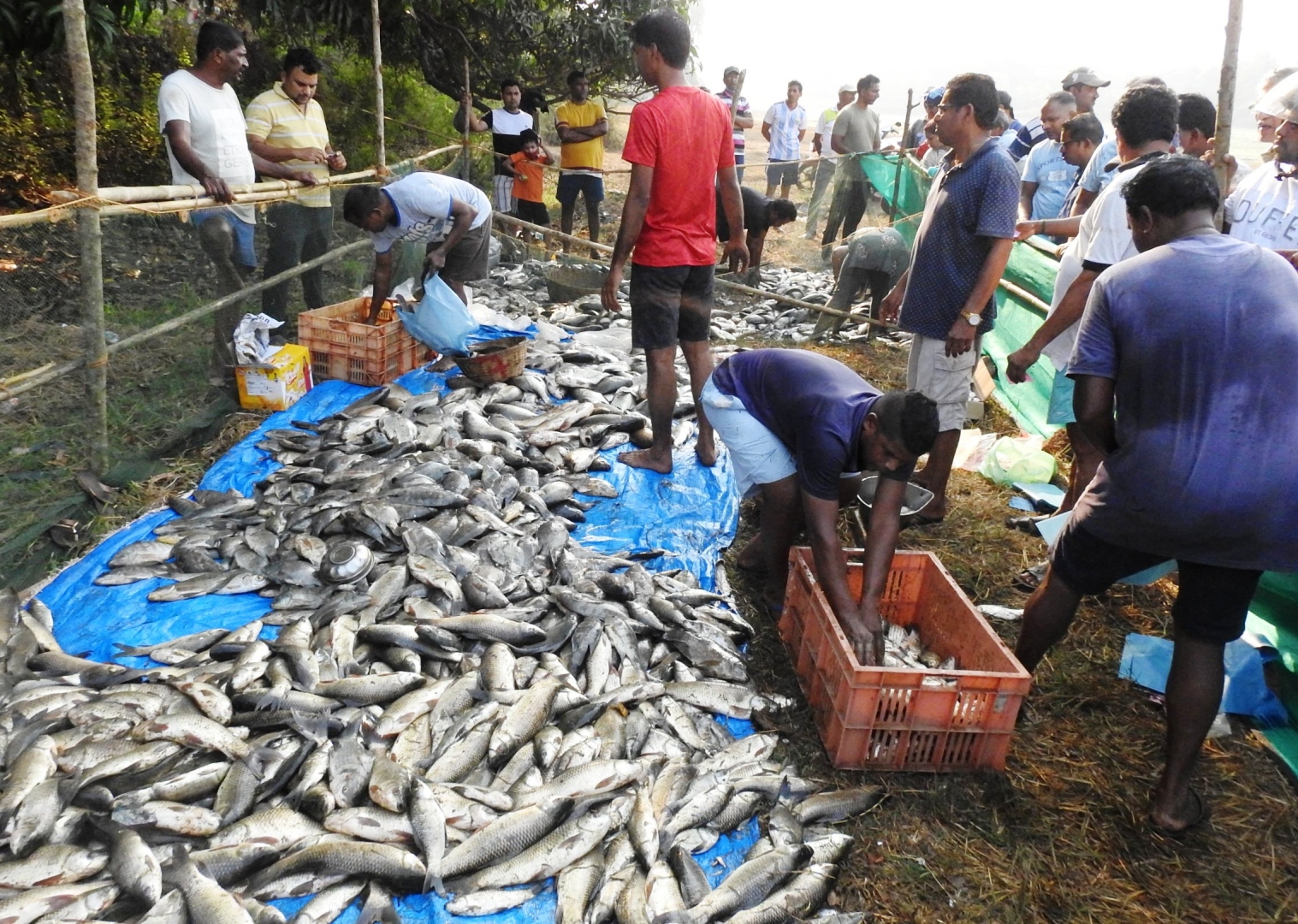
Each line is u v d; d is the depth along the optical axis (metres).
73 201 4.33
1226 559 2.81
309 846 2.71
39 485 4.43
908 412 3.06
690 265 4.91
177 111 5.41
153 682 3.34
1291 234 4.05
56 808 2.74
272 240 6.17
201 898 2.50
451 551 4.18
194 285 5.36
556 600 3.93
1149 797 3.21
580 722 3.28
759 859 2.79
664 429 5.23
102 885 2.55
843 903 2.79
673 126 4.61
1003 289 7.31
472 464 5.06
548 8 11.94
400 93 13.09
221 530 4.39
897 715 3.16
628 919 2.57
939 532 5.02
